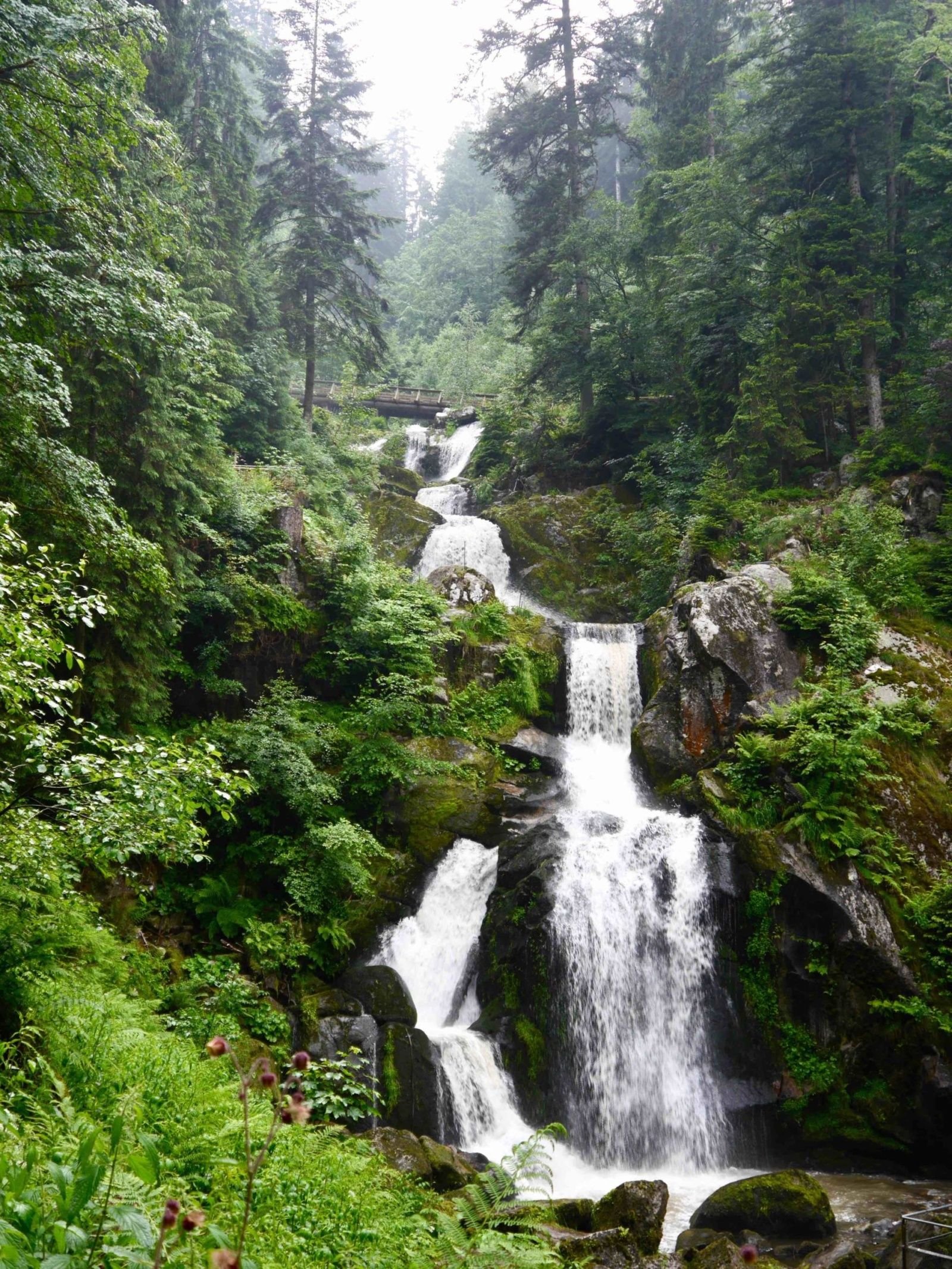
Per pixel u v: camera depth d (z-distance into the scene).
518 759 21.64
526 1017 16.52
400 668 21.69
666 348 34.56
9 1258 3.02
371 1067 14.25
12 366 11.75
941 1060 14.45
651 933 17.17
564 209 38.59
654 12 39.75
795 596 20.98
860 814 16.92
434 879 18.58
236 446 28.53
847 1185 13.88
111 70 12.61
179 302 14.05
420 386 60.78
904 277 29.48
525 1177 6.48
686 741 20.78
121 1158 4.54
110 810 8.56
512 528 32.31
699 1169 15.22
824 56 28.88
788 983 15.90
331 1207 6.41
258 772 17.38
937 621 21.20
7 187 12.37
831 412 28.44
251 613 20.27
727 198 30.34
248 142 32.88
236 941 15.71
